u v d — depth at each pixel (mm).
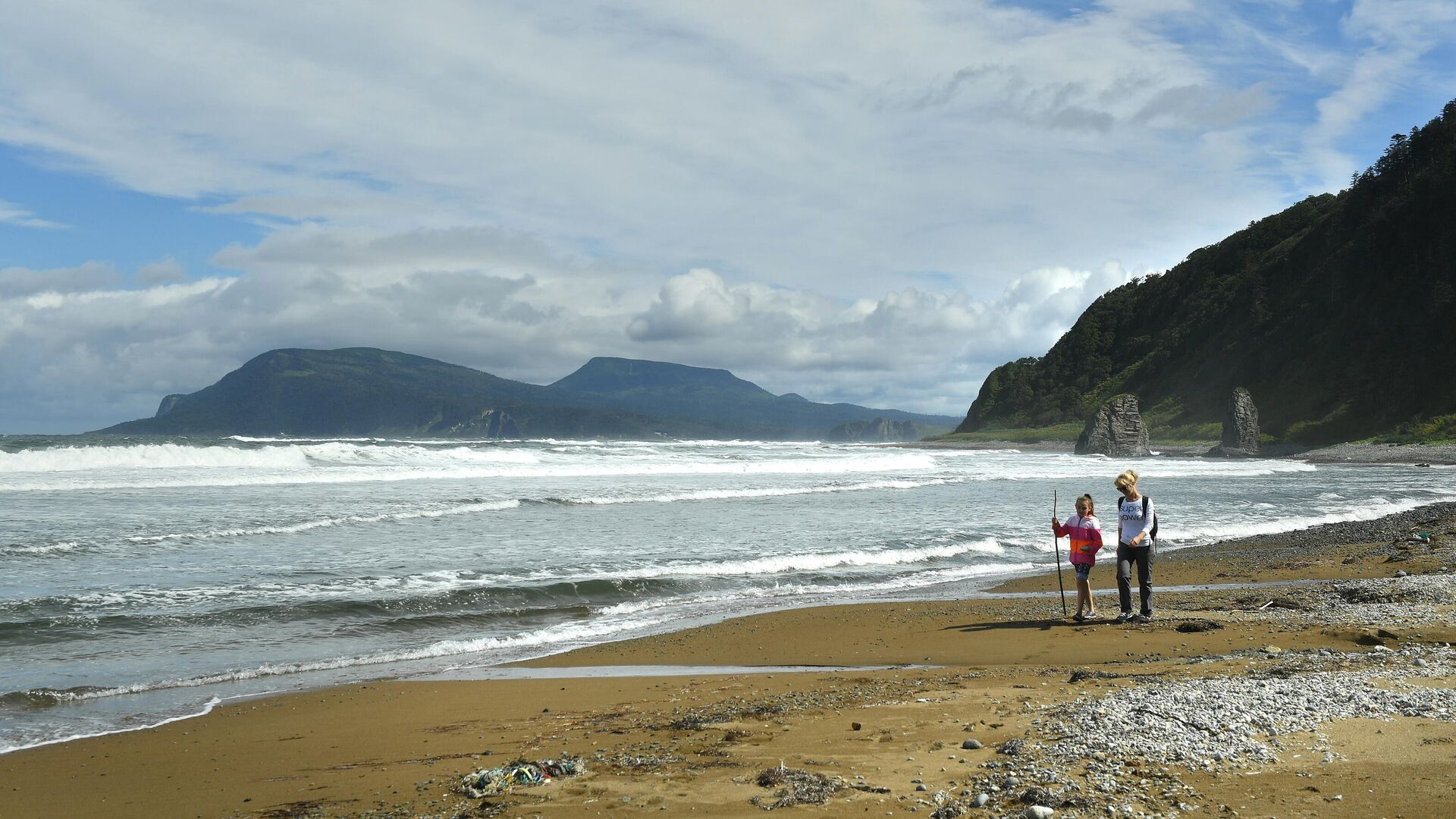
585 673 9961
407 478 38062
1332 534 22859
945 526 24375
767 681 9156
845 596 15141
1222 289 142125
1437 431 80062
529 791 5594
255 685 9539
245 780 6422
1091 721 6117
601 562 17609
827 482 40250
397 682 9602
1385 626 10148
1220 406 119938
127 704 8742
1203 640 10305
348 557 17516
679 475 43906
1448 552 17469
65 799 6125
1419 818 4328
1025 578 16984
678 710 7949
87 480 31125
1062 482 45125
